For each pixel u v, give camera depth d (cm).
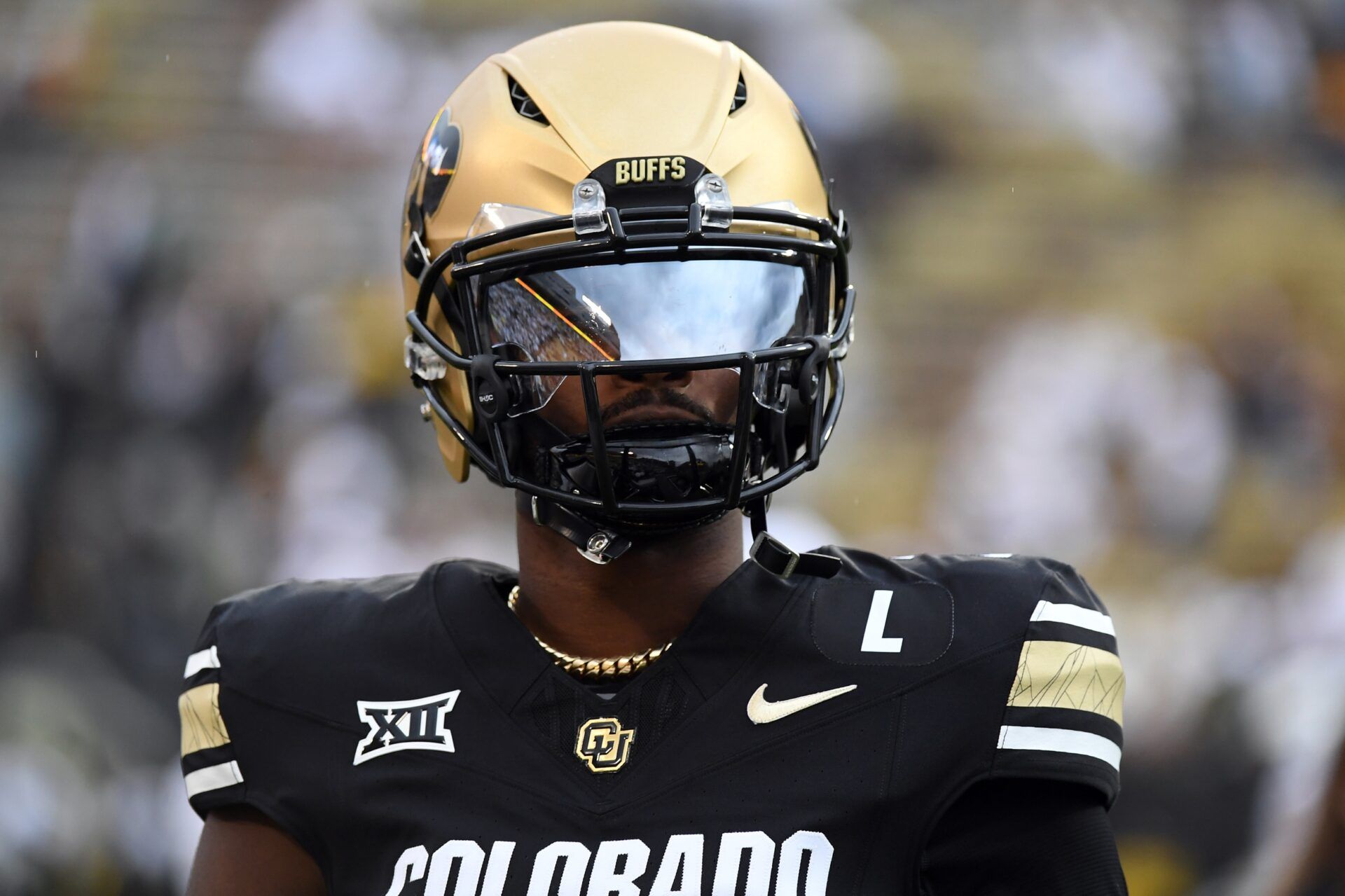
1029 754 430
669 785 427
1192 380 2291
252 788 466
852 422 2366
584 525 450
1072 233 2581
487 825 430
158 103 2450
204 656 495
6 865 1537
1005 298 2506
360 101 2459
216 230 2316
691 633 446
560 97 459
